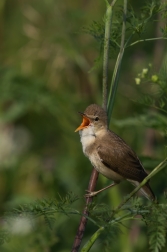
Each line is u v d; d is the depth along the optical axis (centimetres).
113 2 814
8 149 1416
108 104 805
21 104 1377
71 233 1162
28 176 1360
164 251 984
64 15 1467
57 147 1452
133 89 1409
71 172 1338
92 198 852
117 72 808
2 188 1367
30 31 1481
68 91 1461
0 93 1376
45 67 1483
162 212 691
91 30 867
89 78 1405
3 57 1509
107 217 703
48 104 1354
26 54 1481
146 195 922
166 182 1150
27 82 1367
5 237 699
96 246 1098
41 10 1508
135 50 1494
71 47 1401
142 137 1359
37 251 1054
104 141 991
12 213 705
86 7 1512
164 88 717
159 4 841
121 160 978
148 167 1023
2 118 1382
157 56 1380
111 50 855
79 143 1403
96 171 867
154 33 1470
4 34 1530
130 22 820
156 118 1039
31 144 1452
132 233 1160
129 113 1378
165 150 712
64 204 706
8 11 1544
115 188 1150
